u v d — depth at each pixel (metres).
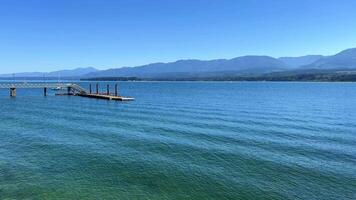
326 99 84.88
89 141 30.08
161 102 74.69
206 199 17.08
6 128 36.69
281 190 18.16
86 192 17.62
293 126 38.88
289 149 27.14
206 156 24.94
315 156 24.92
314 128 37.44
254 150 26.78
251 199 17.05
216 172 21.16
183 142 29.72
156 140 30.59
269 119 45.25
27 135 32.50
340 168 21.91
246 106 65.00
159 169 21.69
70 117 47.38
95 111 55.50
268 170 21.56
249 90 144.62
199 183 19.23
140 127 38.19
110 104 68.94
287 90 144.62
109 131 35.41
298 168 21.92
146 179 19.83
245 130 36.00
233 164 22.88
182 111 55.47
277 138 31.58
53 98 85.94
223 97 94.00
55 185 18.48
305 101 78.06
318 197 17.20
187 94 110.38
